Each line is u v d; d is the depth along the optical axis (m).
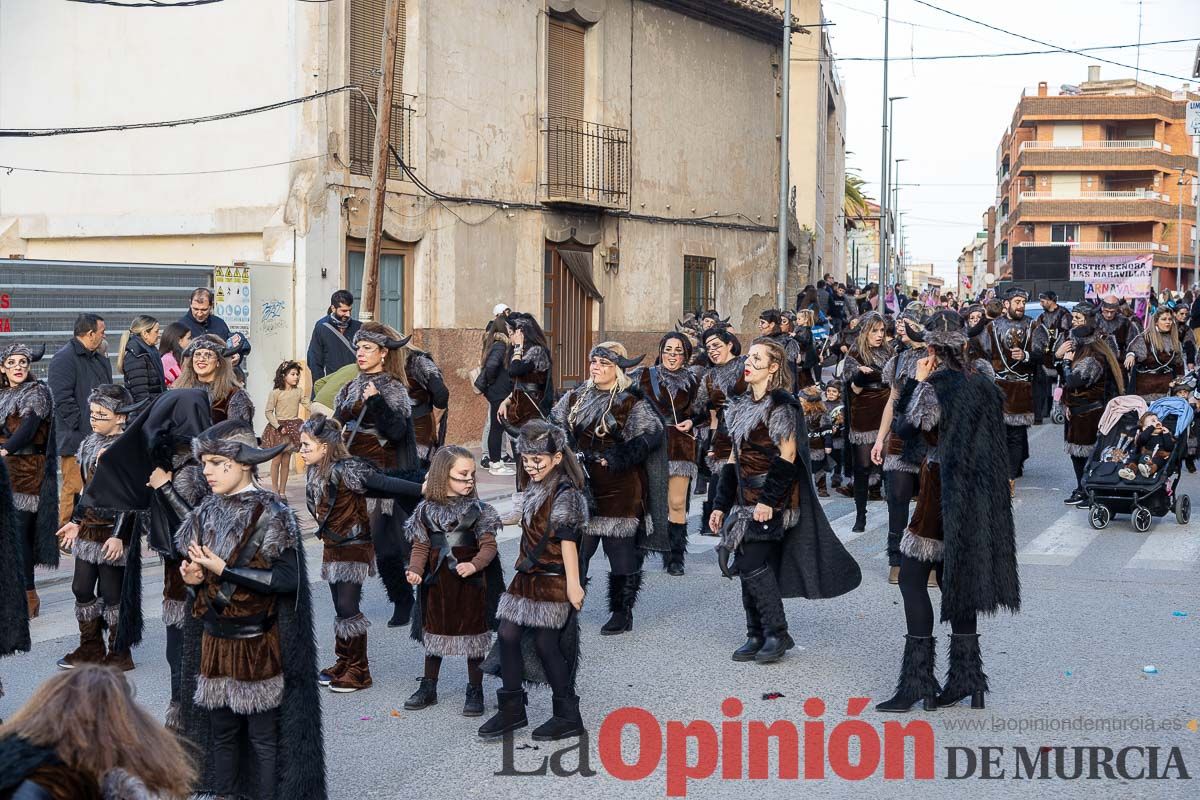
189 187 18.20
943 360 6.86
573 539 6.43
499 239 20.28
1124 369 16.17
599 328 22.89
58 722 2.98
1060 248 46.06
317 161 17.03
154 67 18.47
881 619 9.17
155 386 10.60
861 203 69.62
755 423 7.79
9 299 14.52
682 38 25.25
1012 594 6.82
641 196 24.09
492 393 16.11
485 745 6.53
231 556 5.09
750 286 28.45
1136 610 9.27
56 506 8.91
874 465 12.39
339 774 6.09
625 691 7.45
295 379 13.51
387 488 7.35
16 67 19.88
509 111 20.42
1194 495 14.88
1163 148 85.31
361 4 17.66
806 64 39.75
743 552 7.99
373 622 9.13
